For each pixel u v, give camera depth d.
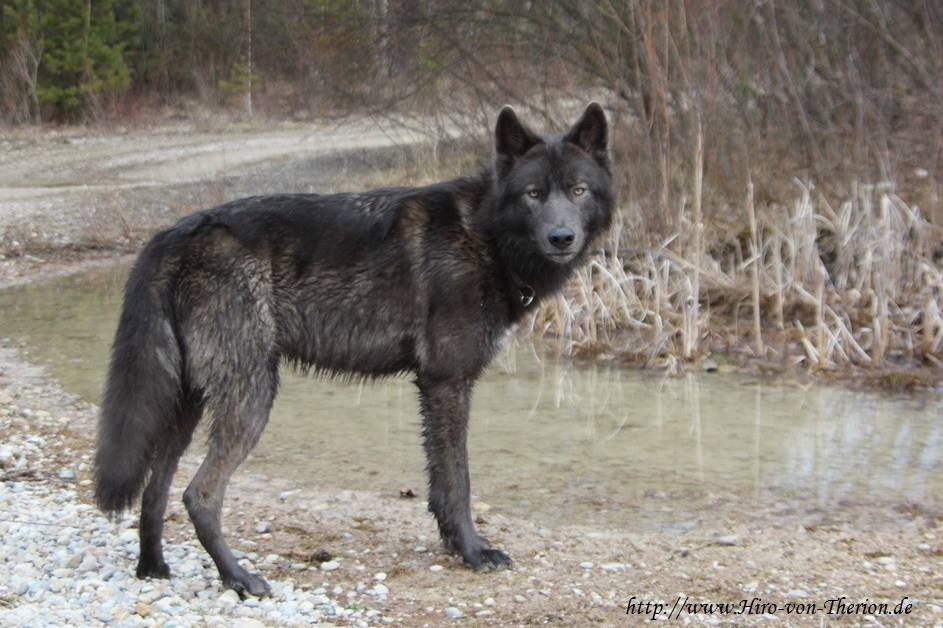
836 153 11.15
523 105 13.09
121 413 4.34
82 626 3.93
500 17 13.10
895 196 9.98
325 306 4.81
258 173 21.53
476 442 7.13
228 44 31.50
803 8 11.86
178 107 36.41
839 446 6.94
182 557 4.95
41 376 8.73
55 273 14.13
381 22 13.97
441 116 14.35
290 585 4.64
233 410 4.54
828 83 11.59
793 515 5.71
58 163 24.47
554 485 6.26
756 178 11.16
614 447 7.00
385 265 4.86
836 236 10.34
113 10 37.81
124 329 4.46
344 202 4.91
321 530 5.50
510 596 4.57
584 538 5.37
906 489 6.11
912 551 5.15
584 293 9.88
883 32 11.60
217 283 4.54
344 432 7.41
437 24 13.31
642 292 10.62
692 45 10.93
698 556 5.09
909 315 9.37
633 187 11.45
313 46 14.75
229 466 4.55
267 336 4.64
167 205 18.56
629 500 5.99
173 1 38.91
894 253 9.66
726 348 9.49
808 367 8.91
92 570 4.69
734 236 10.89
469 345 4.96
